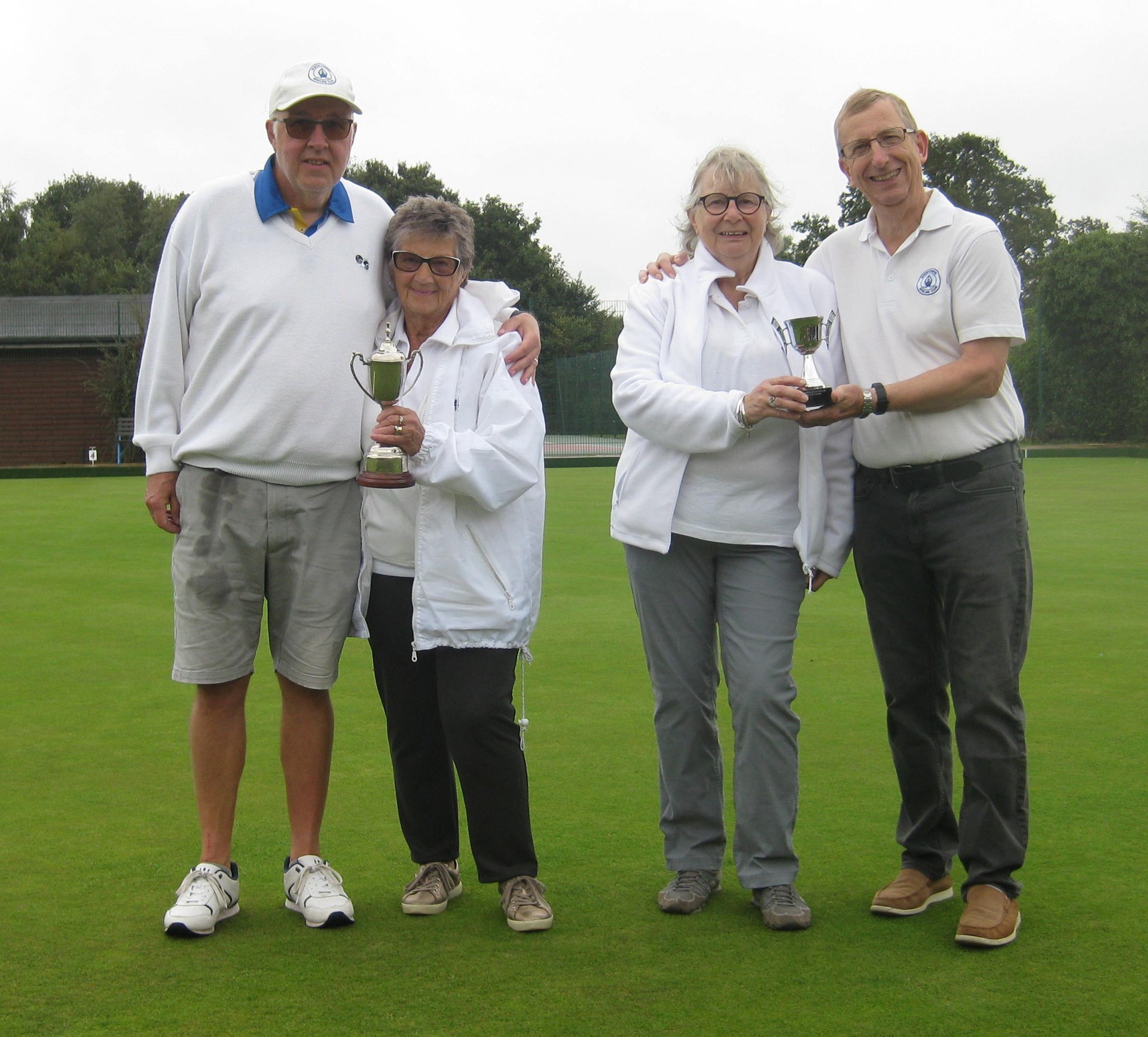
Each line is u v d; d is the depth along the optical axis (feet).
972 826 9.96
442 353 10.57
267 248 10.31
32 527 43.93
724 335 10.85
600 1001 8.70
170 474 10.55
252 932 10.06
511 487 10.20
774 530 10.66
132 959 9.45
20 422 100.58
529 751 15.39
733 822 13.21
